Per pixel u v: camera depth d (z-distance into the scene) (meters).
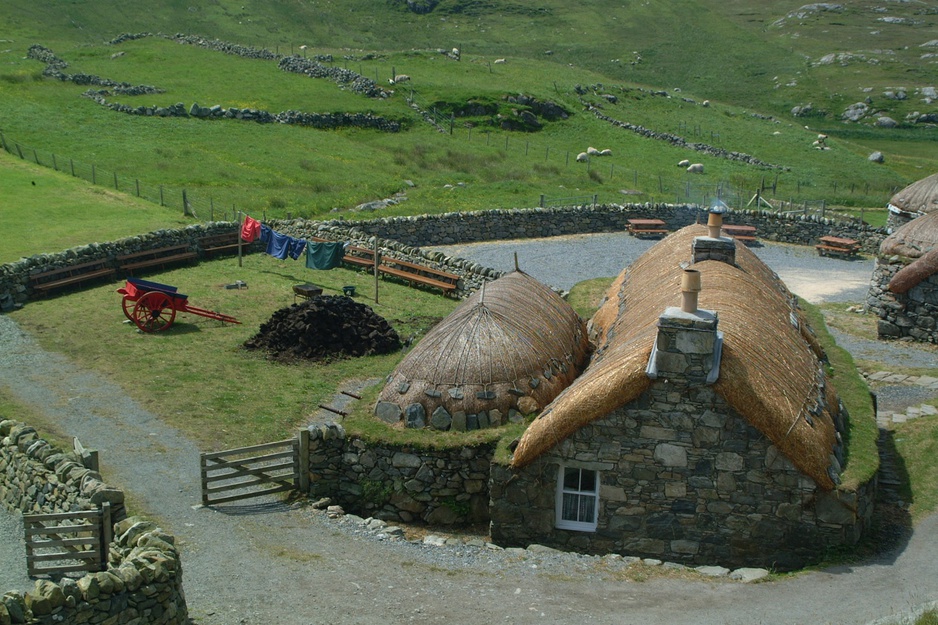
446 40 126.50
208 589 14.92
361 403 20.41
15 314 31.44
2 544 16.50
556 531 17.27
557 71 92.75
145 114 63.41
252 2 126.12
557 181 59.03
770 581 15.37
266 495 19.11
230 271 38.62
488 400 19.16
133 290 29.56
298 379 26.16
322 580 15.39
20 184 46.69
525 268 41.97
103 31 103.88
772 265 46.03
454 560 16.42
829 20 151.75
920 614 13.10
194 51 83.62
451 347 19.88
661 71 124.19
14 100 63.25
